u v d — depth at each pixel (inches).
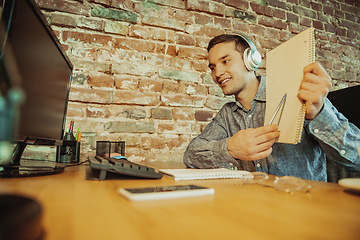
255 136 27.1
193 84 58.1
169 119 55.0
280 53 27.0
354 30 80.4
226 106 47.6
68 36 49.5
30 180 18.2
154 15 56.7
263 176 22.0
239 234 7.6
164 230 7.8
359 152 16.5
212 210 10.5
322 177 37.7
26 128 20.6
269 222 9.0
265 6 68.8
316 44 73.9
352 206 11.6
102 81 50.8
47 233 7.3
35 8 21.2
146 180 19.7
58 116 31.1
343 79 75.2
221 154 30.5
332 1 79.1
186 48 58.6
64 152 38.6
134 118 52.3
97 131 49.3
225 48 39.3
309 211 10.6
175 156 54.1
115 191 14.3
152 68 55.1
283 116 25.1
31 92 21.3
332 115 27.1
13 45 17.1
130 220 8.8
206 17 61.5
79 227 7.9
